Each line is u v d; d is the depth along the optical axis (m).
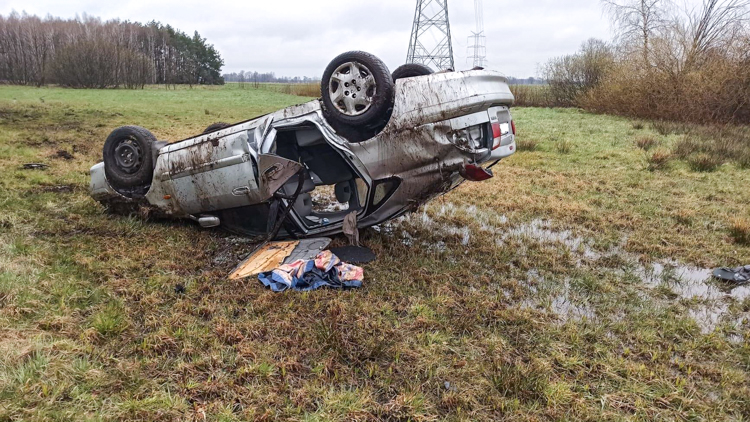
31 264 4.16
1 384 2.53
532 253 5.13
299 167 4.49
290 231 5.09
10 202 6.03
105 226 5.45
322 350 3.12
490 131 4.52
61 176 7.83
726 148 11.34
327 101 4.47
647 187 8.24
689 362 3.18
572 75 32.28
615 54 26.94
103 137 12.82
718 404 2.76
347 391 2.73
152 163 5.38
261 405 2.60
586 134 15.64
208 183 4.94
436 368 2.99
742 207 6.94
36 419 2.34
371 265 4.59
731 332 3.60
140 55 56.34
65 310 3.42
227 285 4.06
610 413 2.66
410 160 4.41
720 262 5.00
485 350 3.25
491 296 4.04
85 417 2.40
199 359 2.97
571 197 7.53
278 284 4.00
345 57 4.35
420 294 4.05
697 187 8.22
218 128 5.64
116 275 4.20
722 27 20.12
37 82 48.91
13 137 11.77
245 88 59.06
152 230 5.41
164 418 2.46
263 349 3.12
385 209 4.76
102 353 2.96
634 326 3.63
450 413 2.62
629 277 4.59
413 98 4.30
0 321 3.17
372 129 4.51
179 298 3.80
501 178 8.84
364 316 3.60
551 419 2.62
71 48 45.94
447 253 5.02
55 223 5.42
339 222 4.99
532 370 2.95
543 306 3.93
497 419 2.60
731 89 18.22
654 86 21.53
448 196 7.51
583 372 3.03
